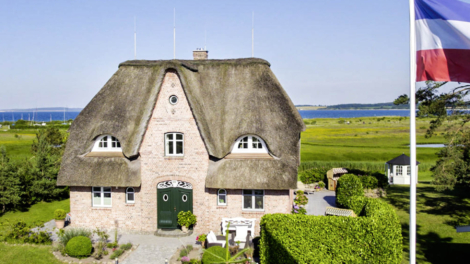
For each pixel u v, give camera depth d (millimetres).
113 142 23578
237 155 22312
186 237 21953
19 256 18812
